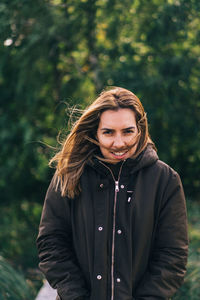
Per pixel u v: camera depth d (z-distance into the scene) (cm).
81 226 173
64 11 479
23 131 499
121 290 166
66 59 504
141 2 440
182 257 171
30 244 492
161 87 462
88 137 174
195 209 446
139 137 171
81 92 498
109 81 470
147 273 173
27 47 467
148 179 170
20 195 561
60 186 176
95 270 168
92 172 174
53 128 509
